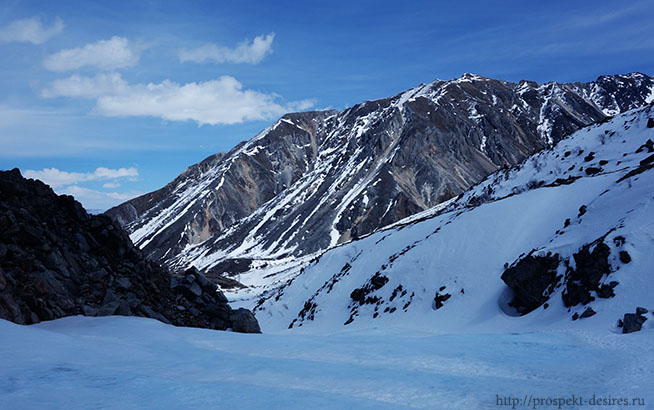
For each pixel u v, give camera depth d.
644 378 13.70
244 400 10.94
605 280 35.16
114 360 14.70
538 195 65.62
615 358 17.20
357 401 11.15
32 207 27.41
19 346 14.00
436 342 21.66
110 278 26.58
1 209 24.61
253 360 16.23
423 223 92.00
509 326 42.28
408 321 56.59
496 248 59.75
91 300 24.08
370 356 18.34
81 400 10.27
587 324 31.45
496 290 51.31
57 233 27.36
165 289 30.36
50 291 22.41
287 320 94.06
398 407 10.82
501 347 20.41
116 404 10.16
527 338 23.02
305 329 76.38
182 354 16.80
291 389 12.05
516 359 17.84
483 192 125.06
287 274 191.62
